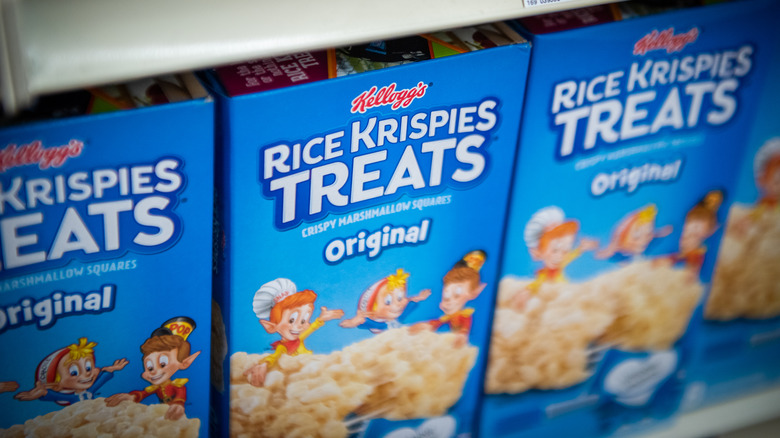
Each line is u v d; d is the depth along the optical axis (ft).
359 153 2.13
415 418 2.42
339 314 2.26
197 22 1.88
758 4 2.29
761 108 2.41
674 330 2.58
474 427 2.50
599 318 2.49
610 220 2.40
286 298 2.21
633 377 2.60
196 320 2.16
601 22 2.22
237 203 2.10
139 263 2.08
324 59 2.10
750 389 2.77
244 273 2.16
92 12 1.83
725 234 2.55
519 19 2.22
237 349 2.22
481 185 2.25
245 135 2.05
